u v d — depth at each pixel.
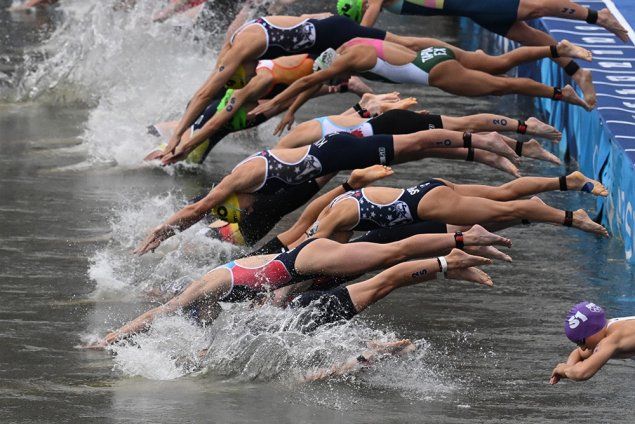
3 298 21.80
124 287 22.62
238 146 33.31
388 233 20.45
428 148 22.33
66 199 27.95
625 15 37.31
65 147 32.34
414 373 19.05
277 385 18.48
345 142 22.20
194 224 24.19
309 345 19.19
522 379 18.91
